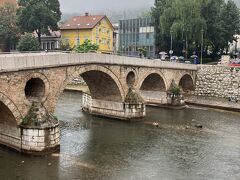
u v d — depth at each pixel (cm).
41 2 7969
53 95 2916
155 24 8050
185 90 6097
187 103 5425
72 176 2361
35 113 2684
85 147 3016
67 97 5556
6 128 2798
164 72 4906
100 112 4234
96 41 8562
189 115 4594
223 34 7744
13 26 8138
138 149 3025
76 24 8619
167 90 5059
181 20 7150
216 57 8162
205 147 3138
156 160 2761
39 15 7819
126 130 3662
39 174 2370
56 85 2936
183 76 5784
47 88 2834
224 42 7856
